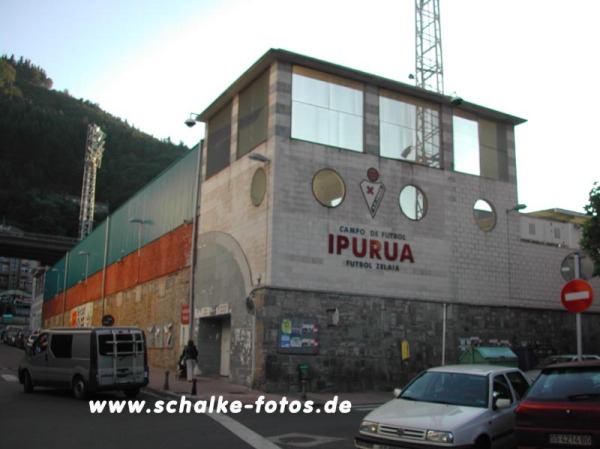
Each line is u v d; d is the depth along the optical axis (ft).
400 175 82.79
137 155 558.15
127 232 136.36
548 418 24.44
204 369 87.66
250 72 80.48
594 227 69.41
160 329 107.76
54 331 62.90
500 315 87.66
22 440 35.53
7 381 74.95
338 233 76.48
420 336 80.02
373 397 68.49
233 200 84.02
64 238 302.66
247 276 76.95
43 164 527.40
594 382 24.80
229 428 41.11
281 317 71.20
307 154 76.28
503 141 94.68
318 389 71.51
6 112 536.83
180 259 101.71
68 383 59.52
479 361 71.87
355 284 76.54
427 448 26.21
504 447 29.19
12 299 489.26
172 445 34.53
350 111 80.94
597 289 99.66
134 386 60.34
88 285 170.40
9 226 401.70
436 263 83.51
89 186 321.32
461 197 87.76
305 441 36.24
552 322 92.84
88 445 34.22
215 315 84.89
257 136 79.82
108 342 59.16
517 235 92.12
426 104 87.81
